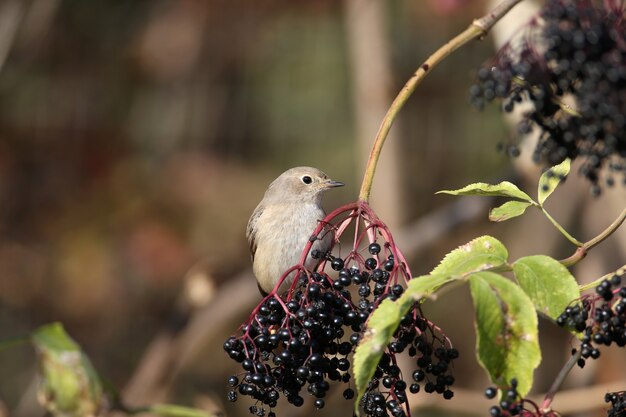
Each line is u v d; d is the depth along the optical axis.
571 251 14.16
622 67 4.88
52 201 16.73
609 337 5.06
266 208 10.38
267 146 17.38
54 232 16.64
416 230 13.05
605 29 4.93
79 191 16.84
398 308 4.75
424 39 16.47
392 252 5.46
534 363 4.71
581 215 13.84
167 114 17.25
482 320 4.72
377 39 13.86
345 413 13.98
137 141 17.16
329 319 5.40
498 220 5.83
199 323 14.16
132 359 16.64
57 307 16.66
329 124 17.36
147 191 16.91
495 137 16.80
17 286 16.52
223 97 17.33
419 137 16.78
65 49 16.80
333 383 11.23
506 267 5.14
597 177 5.19
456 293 16.25
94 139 16.95
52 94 16.77
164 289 16.64
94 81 17.00
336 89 17.30
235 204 16.86
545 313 5.00
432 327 5.37
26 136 16.67
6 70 16.41
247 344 5.57
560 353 14.83
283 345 5.46
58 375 6.20
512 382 4.71
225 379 16.22
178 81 17.23
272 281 10.29
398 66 16.48
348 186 16.97
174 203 16.88
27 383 16.23
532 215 14.30
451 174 16.81
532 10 8.87
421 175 16.77
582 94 4.93
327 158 17.17
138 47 16.97
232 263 16.61
